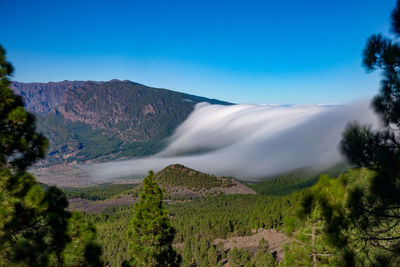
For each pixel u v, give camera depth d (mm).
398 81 8414
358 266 9219
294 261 14258
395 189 7922
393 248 8828
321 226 12125
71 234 10336
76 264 10539
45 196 9406
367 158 8117
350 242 9688
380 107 8750
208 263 71750
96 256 10961
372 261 9023
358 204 8883
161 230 27531
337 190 9992
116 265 79250
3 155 9562
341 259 9562
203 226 123562
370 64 9133
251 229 117562
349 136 8367
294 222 13188
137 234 27797
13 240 9172
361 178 9227
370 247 9555
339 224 9680
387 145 7852
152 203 27328
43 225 9945
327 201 10273
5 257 8922
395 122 8391
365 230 9094
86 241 10453
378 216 8703
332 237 9750
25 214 8766
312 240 13328
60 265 9945
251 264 62875
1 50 9734
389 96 8641
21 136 9812
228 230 116062
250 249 92750
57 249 9961
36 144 10070
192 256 84625
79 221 10711
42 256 9461
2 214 8211
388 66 8734
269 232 107625
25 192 8836
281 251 79000
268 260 60500
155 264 27562
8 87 9641
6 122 9594
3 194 8445
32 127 10086
